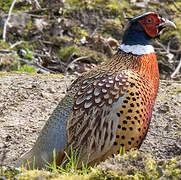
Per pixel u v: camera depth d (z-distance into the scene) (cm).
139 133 762
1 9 1720
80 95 769
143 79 781
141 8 1841
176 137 959
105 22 1744
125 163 577
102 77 772
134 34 823
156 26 838
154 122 1023
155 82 810
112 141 751
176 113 1056
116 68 791
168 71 1574
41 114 1077
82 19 1742
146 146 926
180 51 1653
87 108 752
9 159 859
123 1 1869
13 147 933
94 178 561
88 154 753
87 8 1783
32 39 1628
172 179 545
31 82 1228
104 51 1620
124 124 747
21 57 1530
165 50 1652
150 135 971
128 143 756
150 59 812
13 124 1029
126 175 554
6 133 988
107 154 756
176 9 1867
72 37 1656
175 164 570
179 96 1147
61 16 1741
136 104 752
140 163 575
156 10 1838
